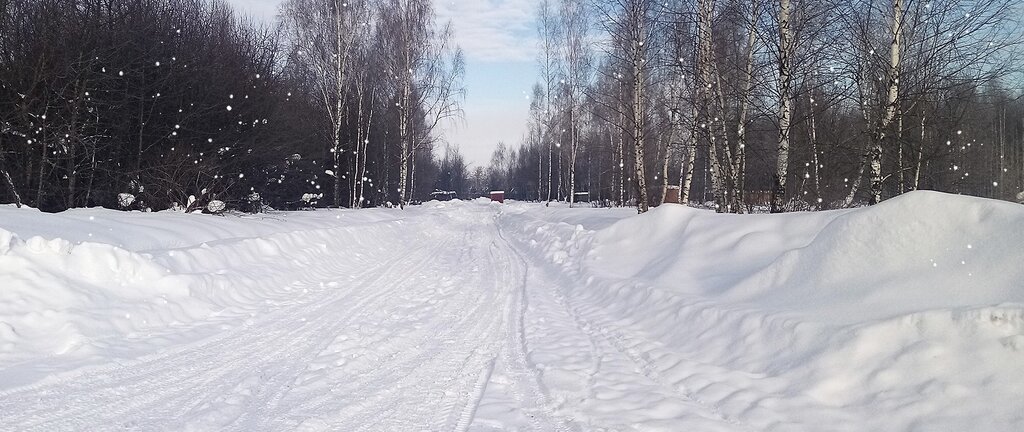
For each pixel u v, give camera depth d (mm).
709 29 14977
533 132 56938
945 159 18781
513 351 6812
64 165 18359
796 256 6891
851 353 4949
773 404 4723
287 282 10938
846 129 18547
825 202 18016
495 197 69188
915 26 12453
